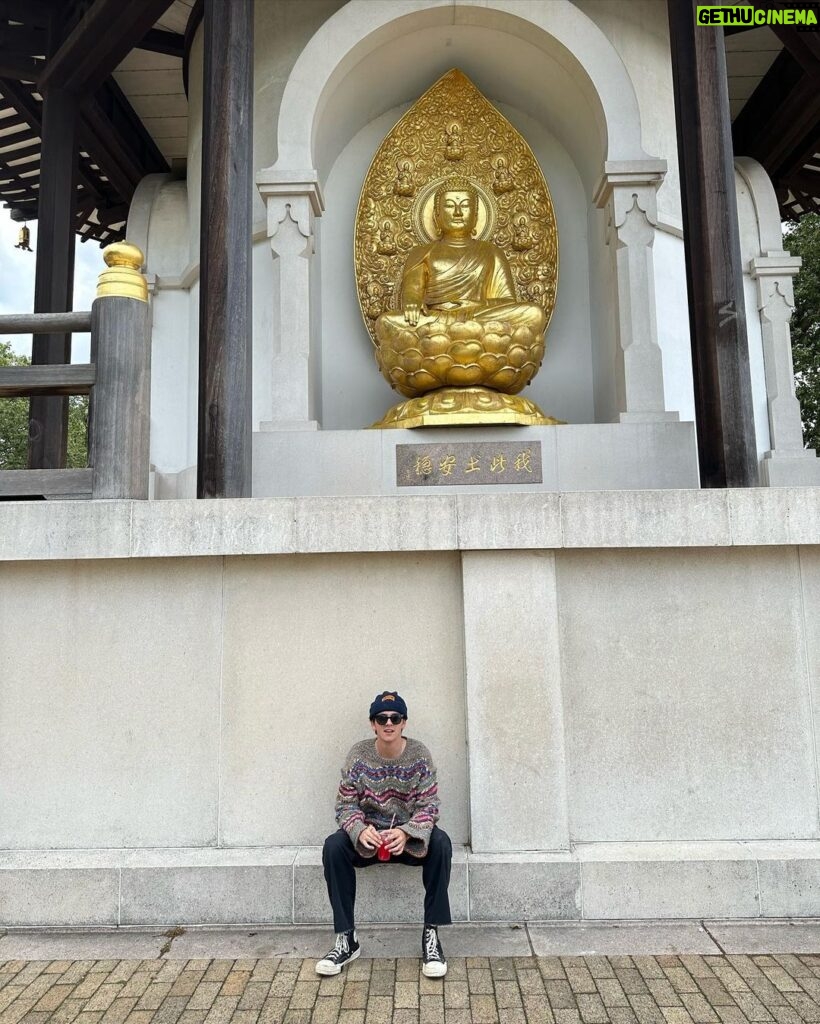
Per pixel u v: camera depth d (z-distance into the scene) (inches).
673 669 189.0
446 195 344.2
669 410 331.6
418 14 321.7
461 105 359.6
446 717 188.1
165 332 403.5
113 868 179.2
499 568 187.8
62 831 187.9
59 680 191.2
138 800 188.2
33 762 189.5
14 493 197.9
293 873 177.8
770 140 489.1
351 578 192.2
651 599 190.4
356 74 340.5
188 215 417.4
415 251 342.0
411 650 190.1
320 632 191.0
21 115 496.1
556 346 366.3
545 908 176.4
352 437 295.9
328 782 187.6
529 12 322.0
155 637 191.9
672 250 354.6
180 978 156.3
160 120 526.9
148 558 192.9
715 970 155.8
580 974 155.0
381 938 171.6
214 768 188.5
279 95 356.2
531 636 185.6
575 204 372.5
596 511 185.0
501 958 161.3
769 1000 145.5
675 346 347.9
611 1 359.6
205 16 239.0
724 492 185.5
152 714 190.1
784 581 190.9
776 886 176.6
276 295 318.0
